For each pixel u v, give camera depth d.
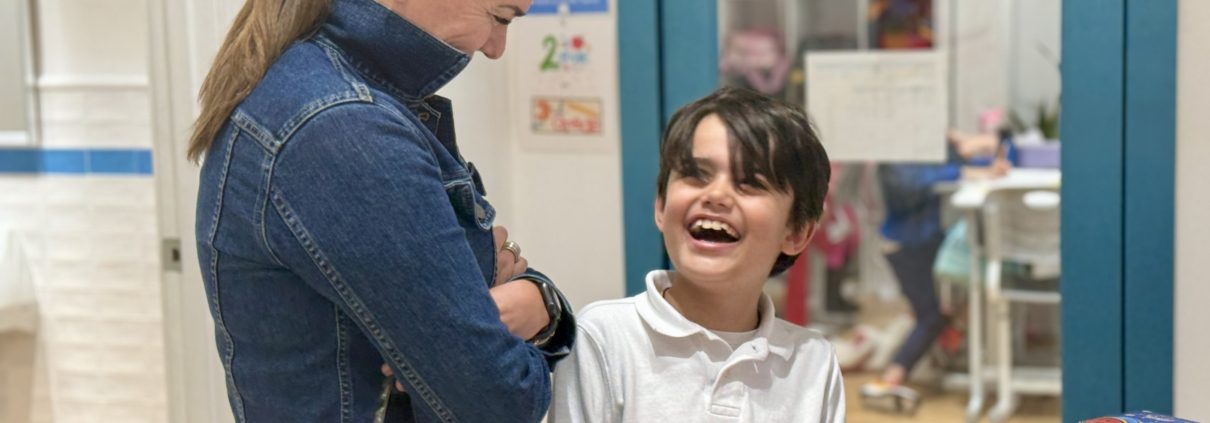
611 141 2.13
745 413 1.17
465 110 2.04
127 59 2.98
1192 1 1.76
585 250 2.18
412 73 1.04
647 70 2.08
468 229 1.07
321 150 0.92
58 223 3.11
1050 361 3.56
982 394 3.65
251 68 0.99
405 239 0.93
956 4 3.96
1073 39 1.83
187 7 2.01
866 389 3.74
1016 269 3.50
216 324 1.07
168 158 2.07
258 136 0.95
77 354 3.16
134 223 3.05
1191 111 1.78
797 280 4.18
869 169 4.02
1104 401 1.89
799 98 3.98
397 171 0.94
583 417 1.20
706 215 1.15
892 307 4.34
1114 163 1.84
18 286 3.07
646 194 2.11
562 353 1.13
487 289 1.00
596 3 2.10
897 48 4.00
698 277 1.16
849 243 4.31
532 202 2.21
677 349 1.19
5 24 3.00
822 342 1.28
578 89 2.14
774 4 3.98
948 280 3.86
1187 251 1.81
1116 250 1.85
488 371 0.97
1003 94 3.95
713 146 1.15
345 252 0.92
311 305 0.99
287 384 1.03
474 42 1.05
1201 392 1.83
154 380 3.11
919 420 3.55
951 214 3.81
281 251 0.94
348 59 1.02
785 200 1.18
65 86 3.03
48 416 3.21
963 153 3.77
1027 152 3.69
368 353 1.02
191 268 2.09
